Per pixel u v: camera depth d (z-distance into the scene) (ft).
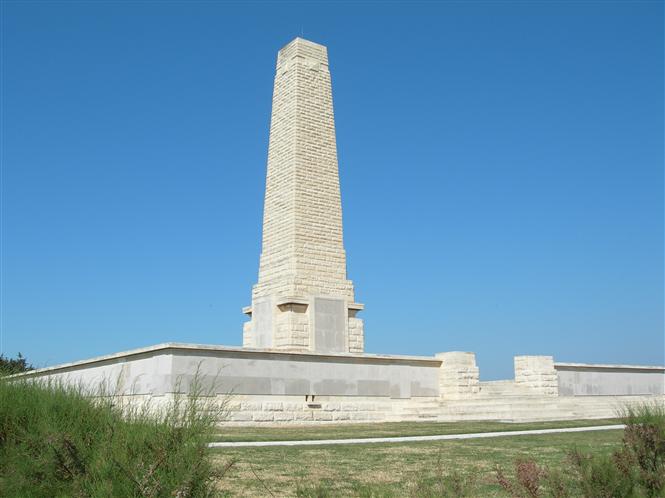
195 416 33.17
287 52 148.46
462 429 88.84
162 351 97.40
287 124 143.74
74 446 32.35
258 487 43.16
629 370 144.05
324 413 106.83
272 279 139.95
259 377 102.63
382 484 44.24
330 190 142.92
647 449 37.60
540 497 36.17
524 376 131.75
